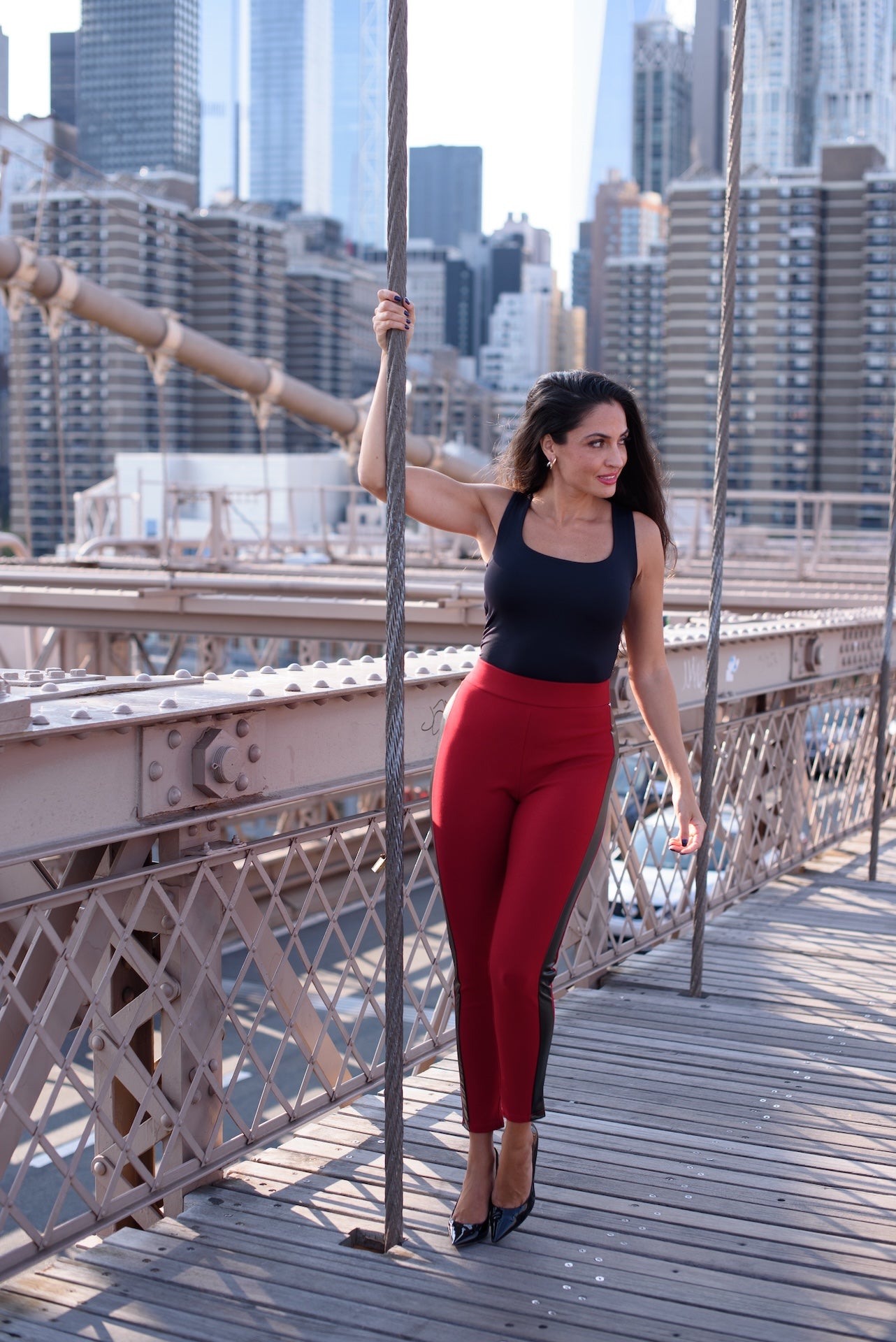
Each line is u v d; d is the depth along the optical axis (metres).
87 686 2.23
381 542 21.73
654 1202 2.44
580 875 2.16
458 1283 2.12
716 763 4.38
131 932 2.12
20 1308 2.03
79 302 22.11
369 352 165.62
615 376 2.21
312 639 11.62
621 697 3.63
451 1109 2.87
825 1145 2.70
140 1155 2.32
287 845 2.43
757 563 15.38
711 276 130.25
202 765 2.16
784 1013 3.57
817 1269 2.19
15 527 111.81
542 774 2.16
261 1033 10.75
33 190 133.88
